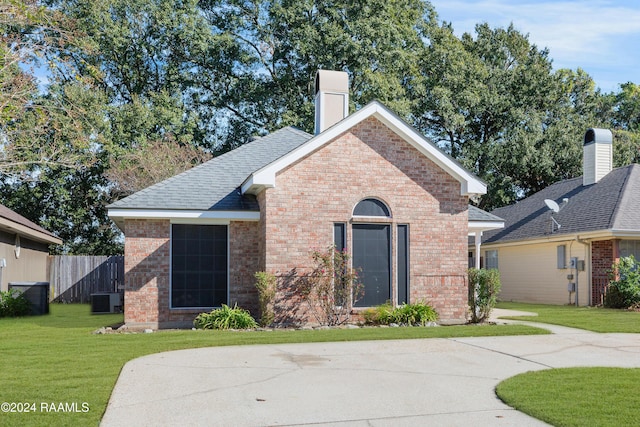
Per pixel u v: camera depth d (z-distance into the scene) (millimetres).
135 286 15227
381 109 15375
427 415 6410
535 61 40281
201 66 37281
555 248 23906
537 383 7773
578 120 38125
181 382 7945
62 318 18656
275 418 6281
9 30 19812
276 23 34469
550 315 17406
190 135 34250
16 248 22625
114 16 34375
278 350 10617
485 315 15656
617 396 7039
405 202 15711
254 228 16141
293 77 35750
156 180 31172
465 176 15891
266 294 14367
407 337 12141
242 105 37656
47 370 8602
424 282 15703
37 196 34406
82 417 6184
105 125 31031
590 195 24297
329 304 14883
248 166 17922
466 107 36000
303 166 15047
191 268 15656
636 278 19922
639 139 43656
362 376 8391
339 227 15297
